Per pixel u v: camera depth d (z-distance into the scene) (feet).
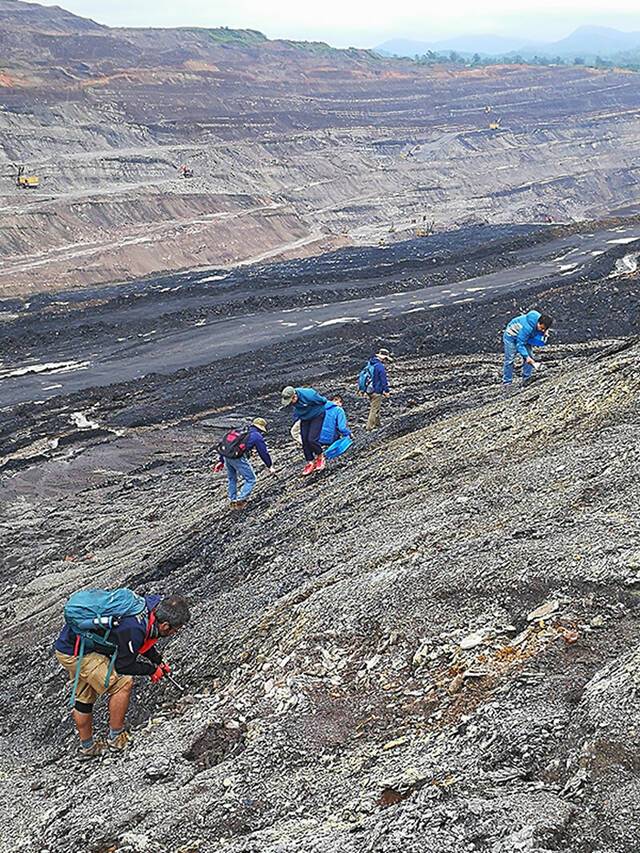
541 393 38.99
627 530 21.11
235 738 18.89
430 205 364.58
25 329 126.11
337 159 379.96
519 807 12.92
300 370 97.50
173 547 40.01
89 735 21.63
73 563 53.06
